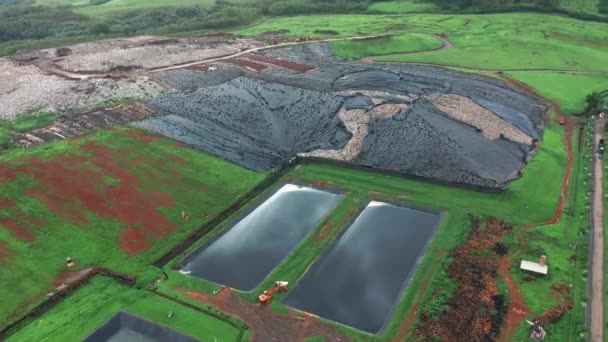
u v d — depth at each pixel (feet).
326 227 171.01
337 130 232.32
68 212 169.37
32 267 147.23
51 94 255.09
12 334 126.41
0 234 157.17
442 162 205.77
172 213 175.11
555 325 127.54
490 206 180.24
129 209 173.99
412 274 148.97
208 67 304.50
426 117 238.68
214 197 186.09
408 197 187.32
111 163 196.95
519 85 296.10
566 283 141.69
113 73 289.53
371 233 169.17
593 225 169.58
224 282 147.43
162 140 217.15
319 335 126.62
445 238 162.91
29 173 184.85
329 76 297.53
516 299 136.15
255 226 174.09
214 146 217.97
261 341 124.67
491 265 149.59
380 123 234.38
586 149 223.71
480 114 244.22
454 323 128.67
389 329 127.65
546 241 160.25
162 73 289.53
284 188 197.36
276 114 247.09
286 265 152.56
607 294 137.69
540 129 241.35
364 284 145.79
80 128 221.87
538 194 187.73
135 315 132.77
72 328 128.36
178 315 132.98
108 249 156.87
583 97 277.44
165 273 149.59
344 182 198.70
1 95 254.06
